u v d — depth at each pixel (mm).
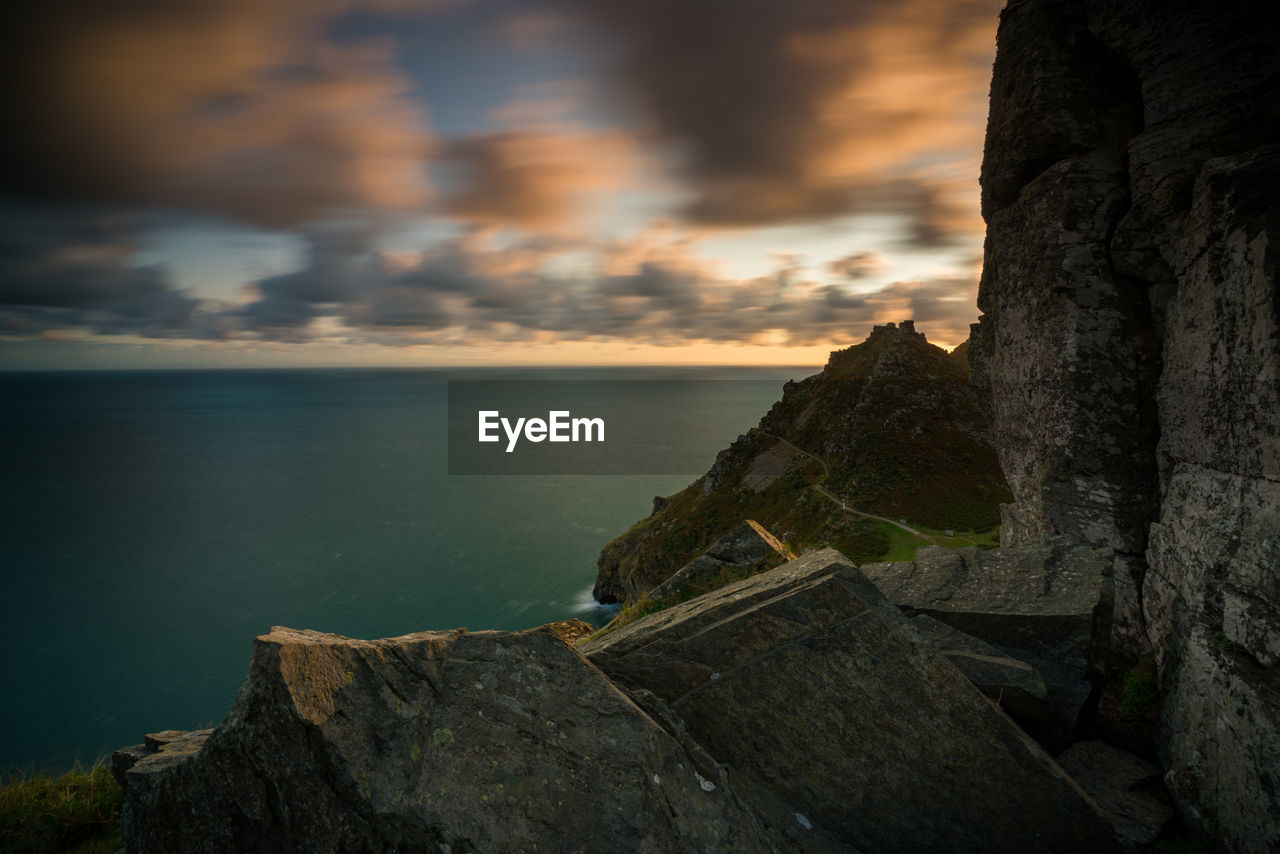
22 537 180875
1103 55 13289
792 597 6914
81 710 85875
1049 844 6199
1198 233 10172
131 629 113500
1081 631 8680
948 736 6367
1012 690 7859
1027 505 14836
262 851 4934
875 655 6586
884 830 6344
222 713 85188
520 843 4543
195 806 5125
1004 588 9578
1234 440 8953
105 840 7695
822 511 85062
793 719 6637
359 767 4691
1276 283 8055
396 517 197500
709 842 4953
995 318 16500
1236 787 7297
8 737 79125
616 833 4625
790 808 6367
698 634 7043
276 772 4816
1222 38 11000
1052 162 13797
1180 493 10508
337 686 4957
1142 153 11953
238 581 138250
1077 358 12672
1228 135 10961
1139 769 8516
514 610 115875
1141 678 10141
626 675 7074
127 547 168875
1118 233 12312
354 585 132000
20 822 7914
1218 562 8773
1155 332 12125
